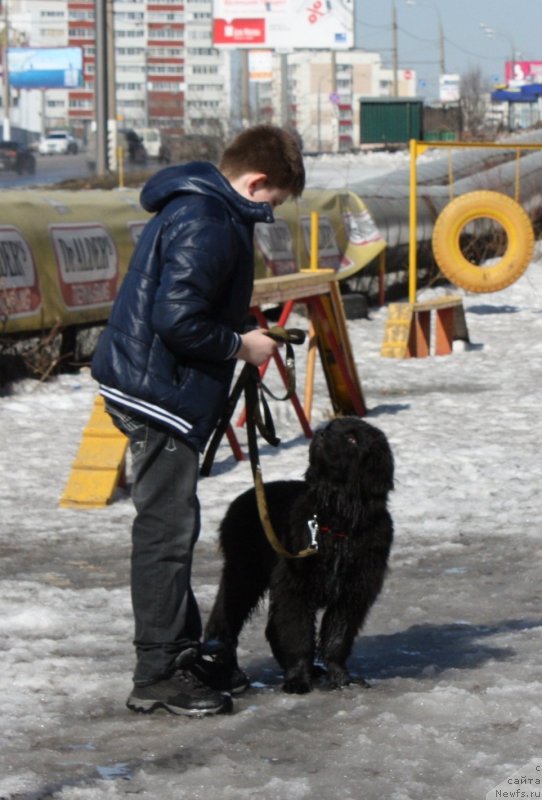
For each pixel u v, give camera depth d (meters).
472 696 6.60
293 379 6.97
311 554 6.69
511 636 8.19
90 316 20.88
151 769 5.72
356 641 8.26
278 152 6.50
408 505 12.52
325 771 5.63
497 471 13.95
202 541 11.49
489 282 27.97
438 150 74.31
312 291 16.31
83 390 19.31
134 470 6.48
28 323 19.34
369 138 85.38
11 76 154.88
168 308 6.13
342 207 30.22
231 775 5.58
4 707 6.71
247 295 6.53
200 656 6.69
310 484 6.68
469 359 23.20
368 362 22.91
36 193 21.73
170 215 6.29
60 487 13.60
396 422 17.05
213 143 63.09
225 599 7.23
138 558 6.52
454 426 16.67
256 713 6.58
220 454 15.13
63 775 5.64
